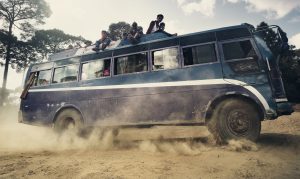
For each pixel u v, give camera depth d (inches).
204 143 257.1
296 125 369.7
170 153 225.0
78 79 319.3
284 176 146.1
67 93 322.0
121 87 284.5
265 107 219.9
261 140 260.7
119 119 279.4
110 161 201.5
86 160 209.9
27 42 1409.9
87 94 306.5
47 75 347.9
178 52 261.6
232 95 235.1
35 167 193.0
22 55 1365.7
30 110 345.1
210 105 239.8
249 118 225.9
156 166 177.0
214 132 236.4
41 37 1480.1
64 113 320.5
